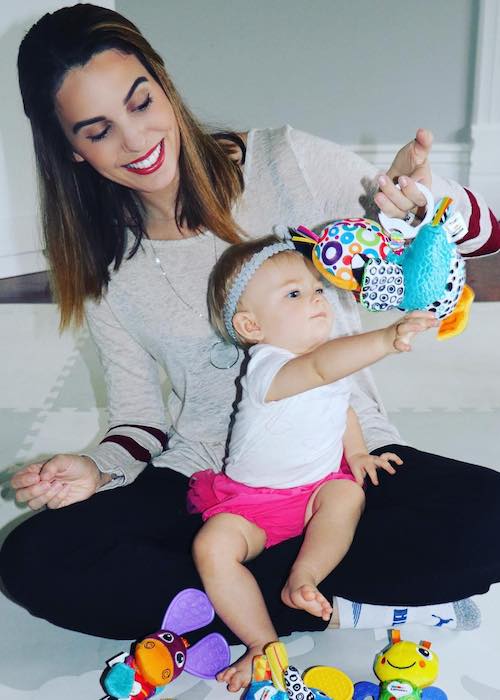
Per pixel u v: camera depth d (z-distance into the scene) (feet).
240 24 9.97
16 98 9.25
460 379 6.92
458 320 3.49
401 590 3.70
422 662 3.72
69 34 3.55
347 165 4.12
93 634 3.90
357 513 3.82
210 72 10.23
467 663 3.96
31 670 4.07
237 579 3.68
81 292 4.28
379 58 10.02
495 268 9.32
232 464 4.01
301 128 10.46
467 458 5.73
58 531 3.76
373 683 3.79
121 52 3.60
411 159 3.59
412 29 9.86
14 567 3.69
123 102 3.61
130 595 3.69
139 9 9.96
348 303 4.29
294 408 3.85
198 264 4.20
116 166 3.80
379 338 3.34
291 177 4.14
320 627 4.01
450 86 10.11
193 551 3.76
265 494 3.92
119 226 4.16
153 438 4.41
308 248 3.84
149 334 4.32
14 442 6.25
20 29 8.88
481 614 4.28
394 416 6.36
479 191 10.36
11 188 9.65
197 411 4.36
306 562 3.64
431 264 3.30
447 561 3.59
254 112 10.41
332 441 3.96
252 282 3.94
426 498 3.75
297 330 3.90
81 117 3.64
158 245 4.20
